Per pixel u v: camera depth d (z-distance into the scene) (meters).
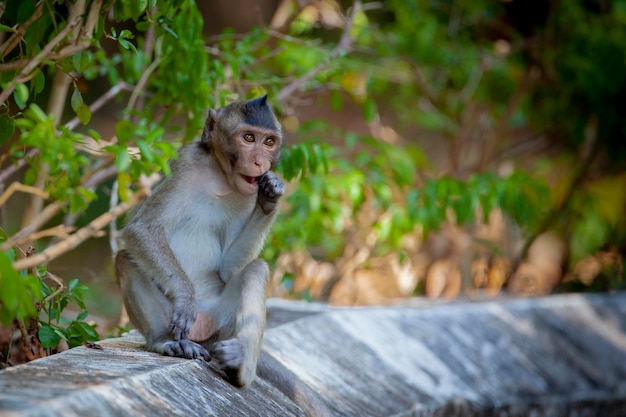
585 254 21.27
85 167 12.03
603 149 21.17
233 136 9.43
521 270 20.16
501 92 20.47
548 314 15.38
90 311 15.48
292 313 12.64
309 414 9.66
